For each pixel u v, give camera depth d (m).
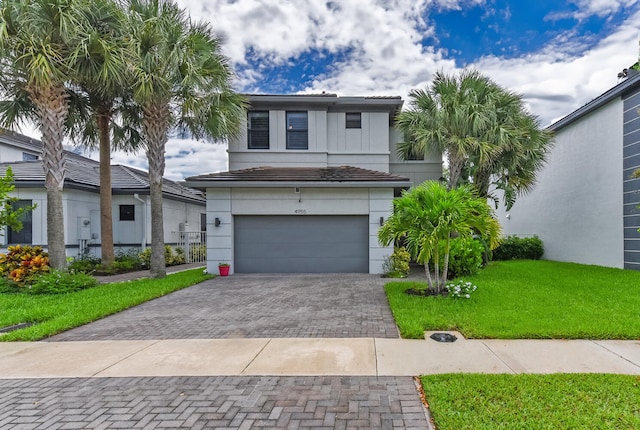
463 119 11.20
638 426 2.67
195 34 10.12
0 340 5.01
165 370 3.93
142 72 9.12
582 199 13.86
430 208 7.26
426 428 2.74
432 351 4.39
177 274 11.61
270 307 6.96
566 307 6.24
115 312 6.60
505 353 4.29
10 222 9.92
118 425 2.83
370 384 3.50
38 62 7.82
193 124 11.14
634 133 11.24
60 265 9.06
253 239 12.05
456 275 10.05
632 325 5.15
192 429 2.76
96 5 8.88
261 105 13.94
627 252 11.59
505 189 12.80
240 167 14.02
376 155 14.38
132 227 15.31
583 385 3.35
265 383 3.56
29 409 3.10
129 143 13.19
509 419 2.79
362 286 9.19
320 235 12.01
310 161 14.06
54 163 9.04
